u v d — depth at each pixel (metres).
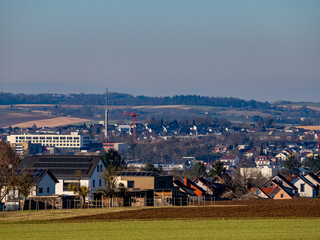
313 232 194.12
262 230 198.88
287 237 185.00
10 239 185.62
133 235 191.50
